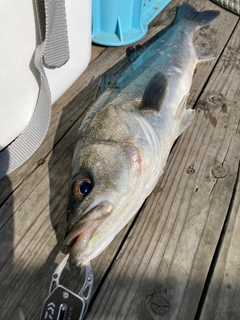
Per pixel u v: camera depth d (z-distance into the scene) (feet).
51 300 0.87
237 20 2.18
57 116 1.49
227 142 1.43
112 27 1.87
